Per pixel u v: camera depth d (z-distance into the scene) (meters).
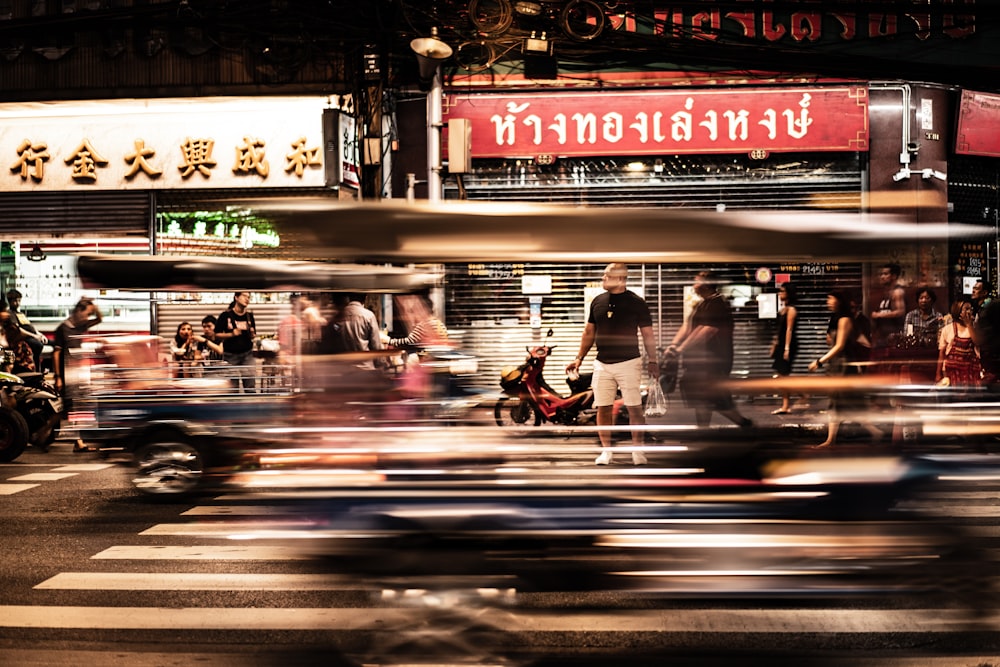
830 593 4.27
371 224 4.69
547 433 4.48
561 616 5.30
